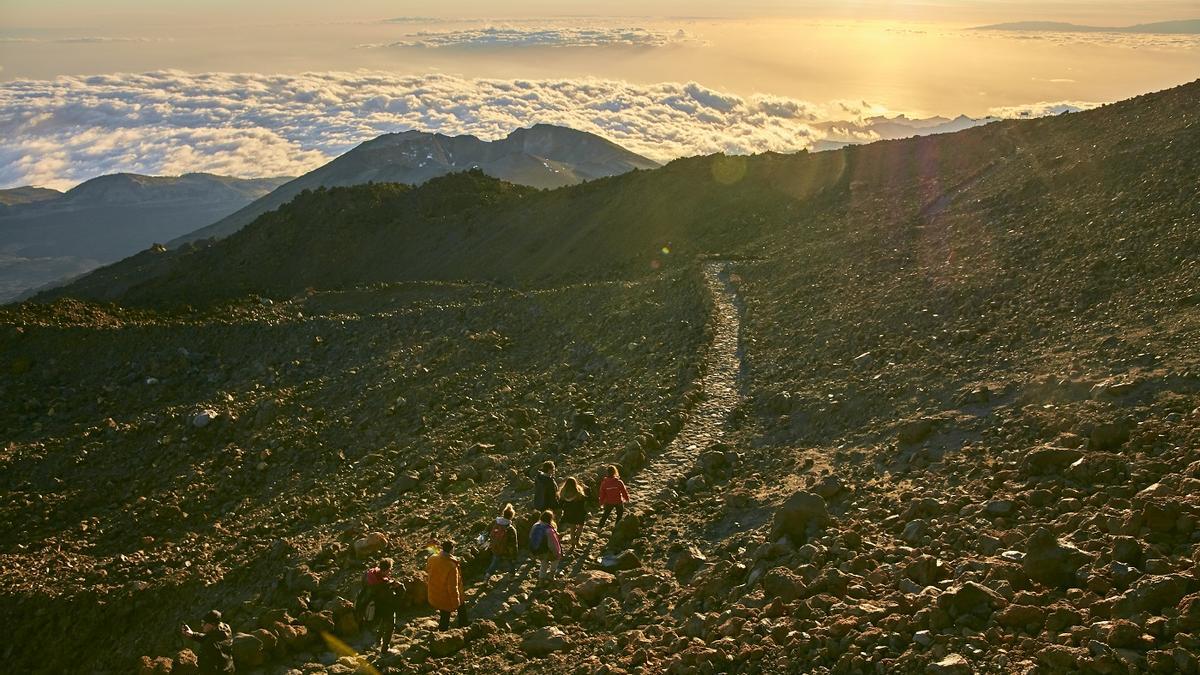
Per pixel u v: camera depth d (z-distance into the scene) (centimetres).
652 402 2525
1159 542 954
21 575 2041
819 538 1342
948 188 4478
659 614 1300
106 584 1931
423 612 1502
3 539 2342
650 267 5575
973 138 5544
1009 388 1797
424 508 2089
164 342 3947
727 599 1235
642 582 1420
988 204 3672
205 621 1383
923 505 1325
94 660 1675
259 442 2852
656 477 1961
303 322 4197
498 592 1526
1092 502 1152
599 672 1078
